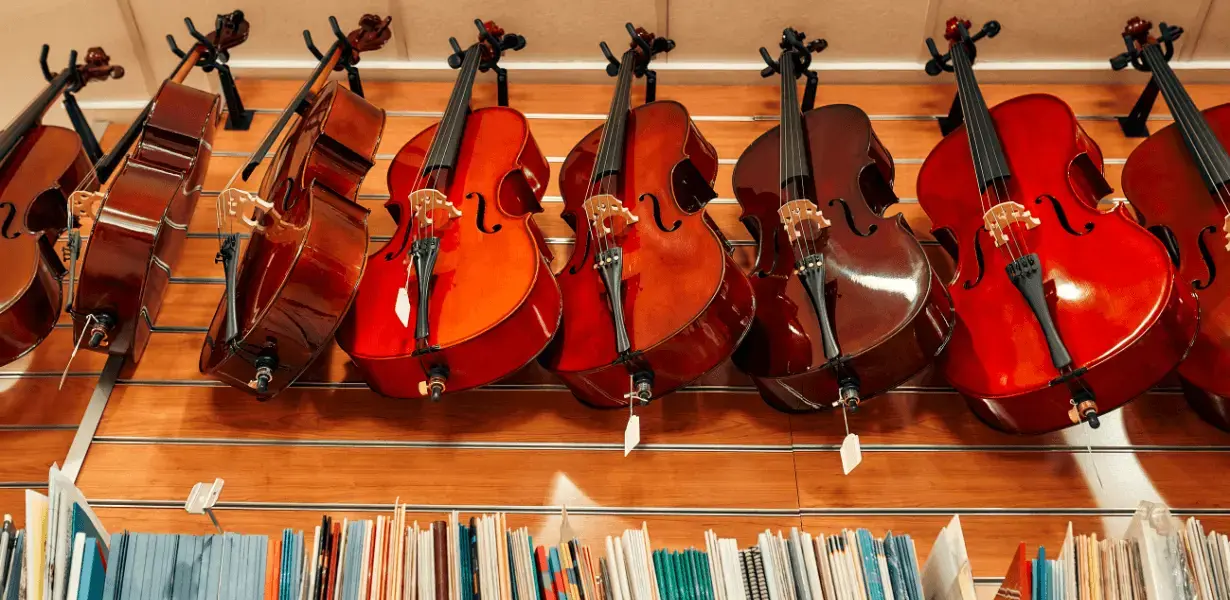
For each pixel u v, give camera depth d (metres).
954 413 2.93
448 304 2.59
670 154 3.07
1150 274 2.42
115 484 2.79
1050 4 3.91
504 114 3.35
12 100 4.09
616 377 2.60
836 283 2.61
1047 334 2.41
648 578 2.19
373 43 3.78
